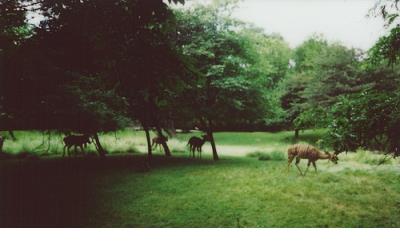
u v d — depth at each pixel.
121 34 6.77
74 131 16.00
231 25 15.96
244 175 12.05
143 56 7.03
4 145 18.91
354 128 6.11
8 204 7.98
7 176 11.40
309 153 11.95
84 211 7.71
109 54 7.10
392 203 8.43
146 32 6.79
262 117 17.30
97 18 6.53
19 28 8.77
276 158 17.09
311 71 35.09
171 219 7.28
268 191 9.59
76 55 7.72
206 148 25.08
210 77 14.84
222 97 15.12
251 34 17.09
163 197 9.03
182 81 7.55
